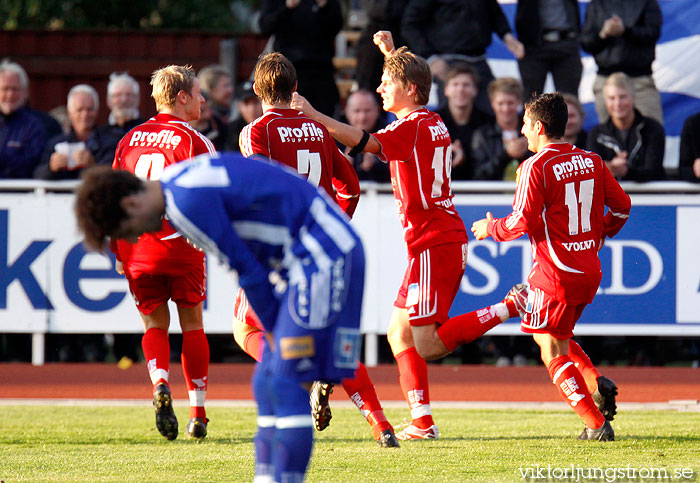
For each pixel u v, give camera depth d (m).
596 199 17.97
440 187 18.33
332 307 11.34
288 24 32.78
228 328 28.88
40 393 26.50
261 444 11.78
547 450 16.97
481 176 29.20
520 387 26.91
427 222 18.25
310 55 32.88
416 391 18.95
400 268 28.84
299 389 11.38
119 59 46.88
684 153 29.02
